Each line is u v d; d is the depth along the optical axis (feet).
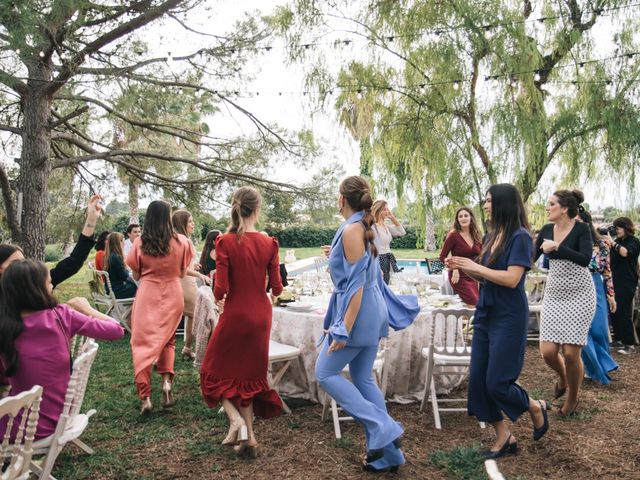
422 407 15.38
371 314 11.23
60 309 9.84
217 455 12.44
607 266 18.74
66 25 23.61
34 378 9.41
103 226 39.14
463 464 11.87
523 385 17.80
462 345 16.89
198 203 34.88
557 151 31.71
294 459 12.24
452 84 30.12
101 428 14.10
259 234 12.90
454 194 31.60
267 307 12.87
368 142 33.27
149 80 27.43
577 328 14.42
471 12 29.58
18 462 8.12
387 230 23.67
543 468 11.67
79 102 31.86
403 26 31.45
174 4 26.09
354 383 11.84
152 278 15.65
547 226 15.48
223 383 12.47
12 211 27.68
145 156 33.04
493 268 11.84
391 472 11.53
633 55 28.96
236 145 34.65
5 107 31.30
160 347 15.19
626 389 17.42
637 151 28.76
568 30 29.81
